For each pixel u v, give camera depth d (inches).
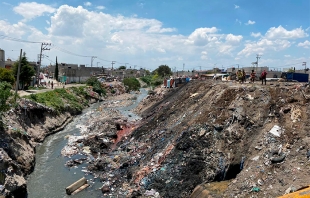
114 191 703.1
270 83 1031.6
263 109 725.9
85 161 928.9
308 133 591.8
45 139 1189.1
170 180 664.4
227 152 661.3
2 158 634.8
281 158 559.2
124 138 1119.0
